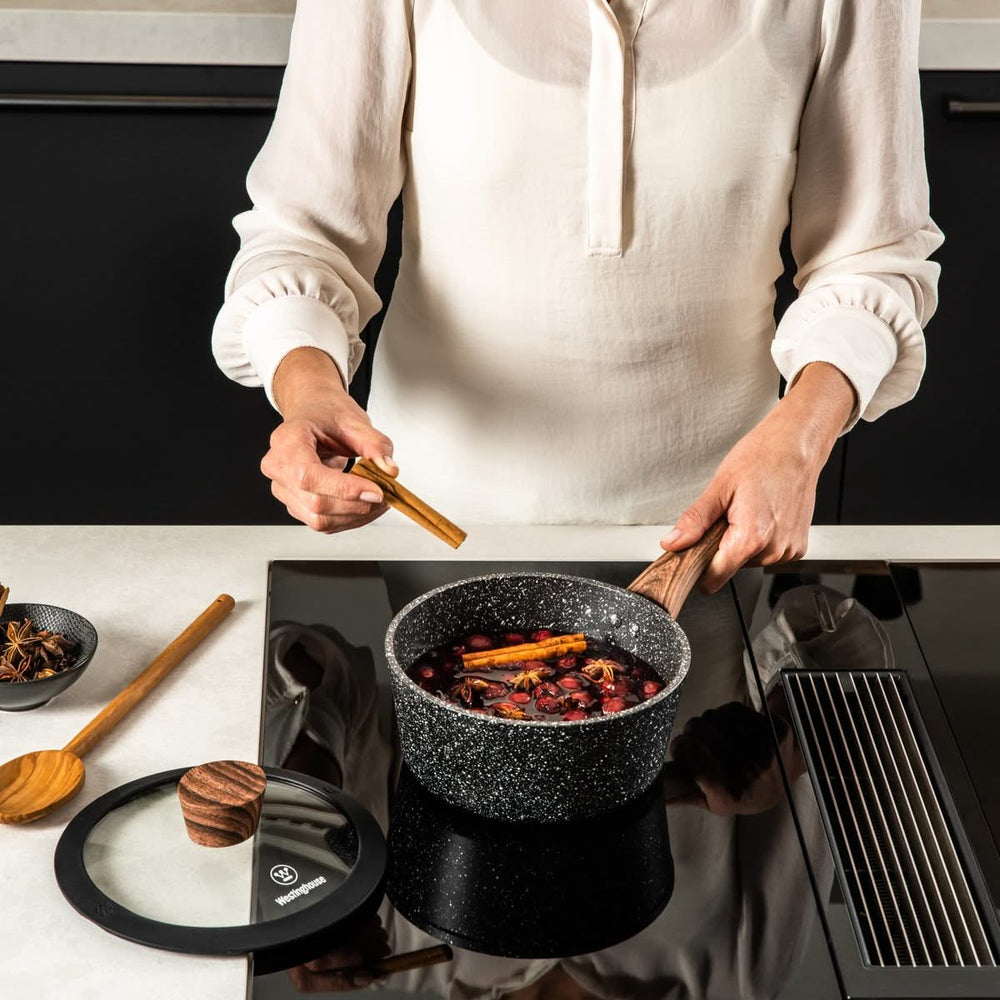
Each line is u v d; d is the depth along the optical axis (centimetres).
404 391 137
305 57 121
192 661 100
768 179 124
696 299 127
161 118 206
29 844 82
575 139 119
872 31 120
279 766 90
